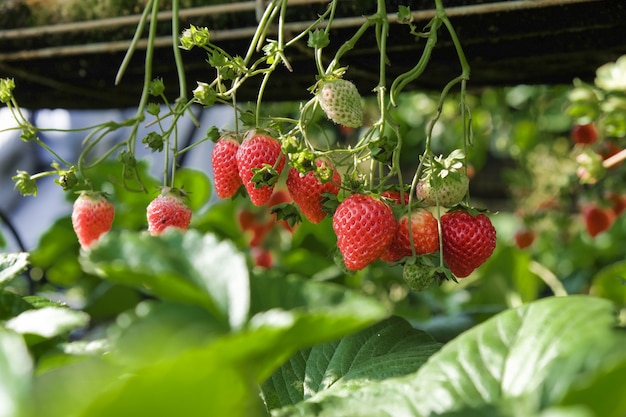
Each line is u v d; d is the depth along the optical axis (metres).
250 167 0.55
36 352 0.43
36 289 1.22
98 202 0.59
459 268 0.56
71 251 1.20
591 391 0.31
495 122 1.56
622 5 0.60
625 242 1.58
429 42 0.55
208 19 0.70
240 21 0.69
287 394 0.56
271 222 1.17
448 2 0.62
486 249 0.55
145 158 1.21
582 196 1.29
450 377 0.40
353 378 0.54
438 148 1.60
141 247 0.36
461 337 0.43
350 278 1.12
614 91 0.90
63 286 1.27
